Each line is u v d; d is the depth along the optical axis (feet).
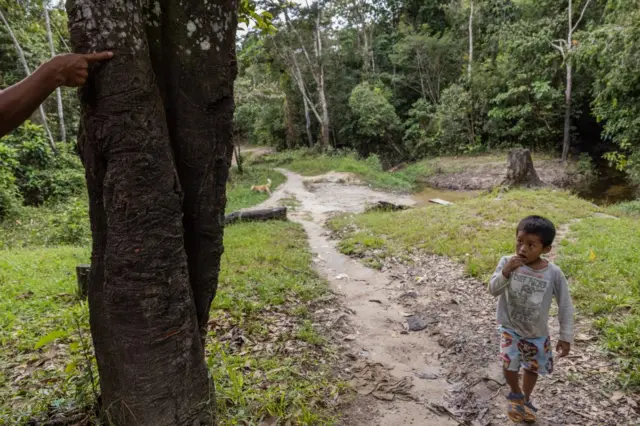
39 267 21.76
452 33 109.29
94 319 7.07
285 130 117.29
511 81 84.74
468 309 16.63
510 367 9.77
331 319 15.93
